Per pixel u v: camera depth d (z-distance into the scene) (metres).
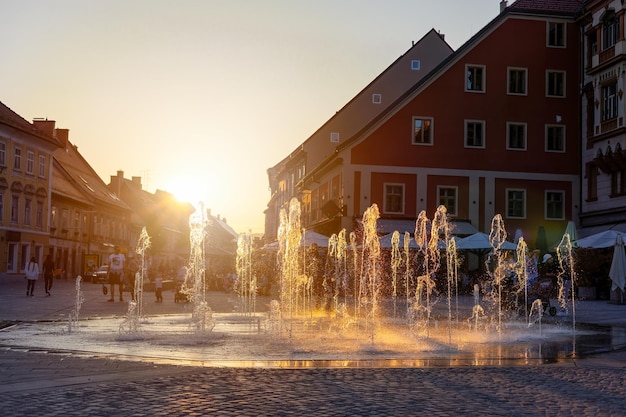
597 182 44.97
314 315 24.53
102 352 12.53
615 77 41.56
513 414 7.66
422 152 48.09
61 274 68.00
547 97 48.81
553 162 48.56
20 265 58.78
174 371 10.20
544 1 50.88
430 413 7.66
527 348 14.26
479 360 12.16
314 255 27.41
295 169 76.00
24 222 59.75
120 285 30.28
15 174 57.75
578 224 47.75
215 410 7.62
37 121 68.94
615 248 32.00
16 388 8.76
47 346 13.45
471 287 42.38
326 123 65.56
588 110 46.34
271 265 43.34
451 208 48.06
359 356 12.57
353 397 8.49
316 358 12.15
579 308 28.92
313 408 7.82
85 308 25.39
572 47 49.06
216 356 12.21
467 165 48.22
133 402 7.96
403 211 47.66
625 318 23.48
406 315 24.45
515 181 48.34
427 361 11.91
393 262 41.03
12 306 25.86
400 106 48.12
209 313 19.22
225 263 64.56
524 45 48.88
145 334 16.06
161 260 114.56
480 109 48.53
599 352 13.60
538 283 24.42
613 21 42.59
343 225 47.19
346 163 47.59
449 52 65.00
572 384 9.65
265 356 12.34
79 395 8.34
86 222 76.25
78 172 82.56
